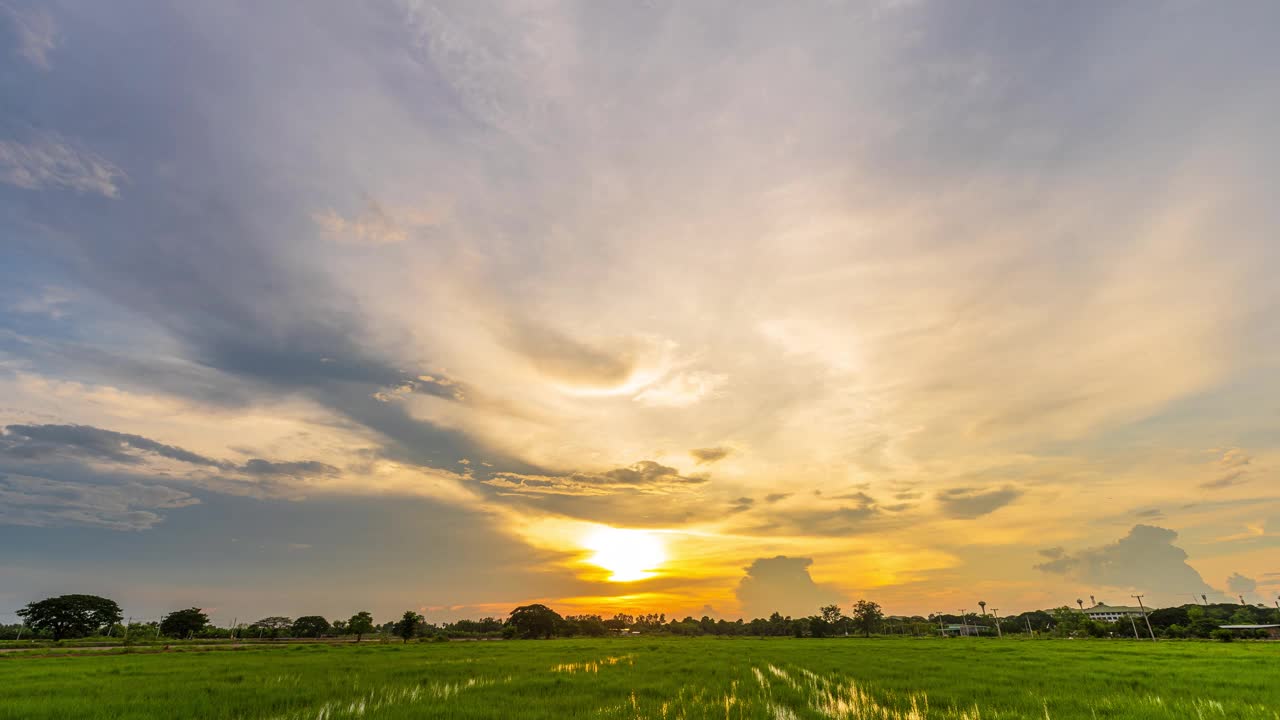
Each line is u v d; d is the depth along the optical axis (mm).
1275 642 67562
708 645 63688
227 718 15031
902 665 30422
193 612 92625
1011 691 19672
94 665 31625
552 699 18172
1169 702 17344
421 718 15133
